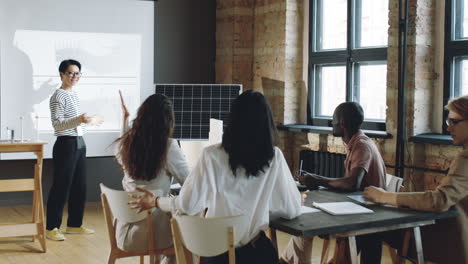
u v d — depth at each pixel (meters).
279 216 3.02
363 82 6.39
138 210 3.40
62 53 6.87
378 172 3.96
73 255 5.06
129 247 3.54
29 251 5.16
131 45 7.24
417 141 5.36
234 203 2.82
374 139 5.89
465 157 3.18
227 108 7.00
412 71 5.47
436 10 5.52
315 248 5.32
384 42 6.08
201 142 4.39
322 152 6.62
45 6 6.75
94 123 5.43
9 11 6.57
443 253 3.40
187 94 7.02
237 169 2.79
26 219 6.34
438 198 3.18
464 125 3.15
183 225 2.87
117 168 7.52
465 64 5.34
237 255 2.87
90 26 7.00
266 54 7.34
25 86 6.68
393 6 5.61
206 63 7.95
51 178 7.11
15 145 5.00
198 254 2.89
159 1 7.62
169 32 7.71
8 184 5.02
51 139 6.84
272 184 2.86
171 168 3.48
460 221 3.29
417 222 3.18
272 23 7.22
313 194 3.76
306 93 7.15
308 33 7.08
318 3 7.02
